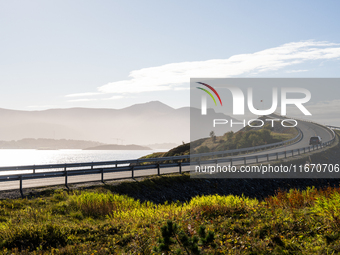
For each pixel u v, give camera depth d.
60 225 9.20
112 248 7.52
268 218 8.48
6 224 9.06
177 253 6.13
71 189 16.05
